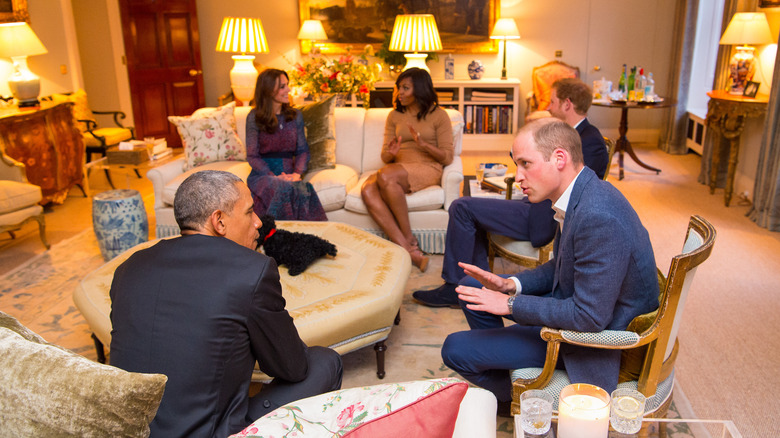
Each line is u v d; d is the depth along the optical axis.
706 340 2.78
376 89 7.01
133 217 3.78
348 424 1.10
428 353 2.71
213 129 4.19
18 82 4.89
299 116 3.93
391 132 3.89
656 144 7.20
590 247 1.61
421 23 5.46
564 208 1.74
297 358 1.65
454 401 1.10
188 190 1.59
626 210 1.65
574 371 1.74
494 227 2.91
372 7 7.23
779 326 2.88
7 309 3.21
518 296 1.78
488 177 3.79
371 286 2.48
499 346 1.88
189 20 7.27
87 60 6.96
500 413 2.16
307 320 2.22
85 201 5.34
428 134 3.78
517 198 3.48
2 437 0.98
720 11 6.27
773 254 3.77
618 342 1.62
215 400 1.44
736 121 4.56
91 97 7.07
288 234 2.66
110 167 4.51
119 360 1.46
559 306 1.68
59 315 3.14
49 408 0.98
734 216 4.52
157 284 1.48
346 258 2.76
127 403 0.99
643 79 5.75
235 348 1.46
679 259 1.52
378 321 2.40
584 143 2.72
